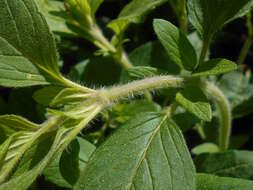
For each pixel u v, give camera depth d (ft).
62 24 0.46
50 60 0.29
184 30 0.50
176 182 0.27
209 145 0.47
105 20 0.60
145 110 0.44
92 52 0.56
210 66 0.34
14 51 0.29
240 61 0.56
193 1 0.37
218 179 0.32
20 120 0.27
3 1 0.28
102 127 0.45
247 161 0.41
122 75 0.51
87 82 0.51
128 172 0.27
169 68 0.52
